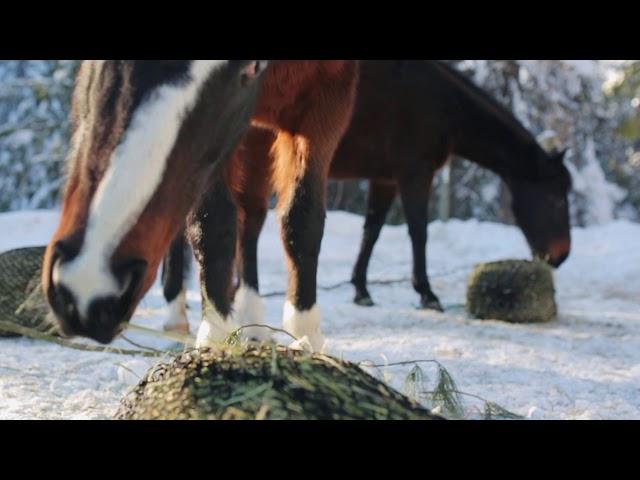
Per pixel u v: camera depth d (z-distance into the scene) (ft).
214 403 7.26
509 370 14.98
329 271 34.73
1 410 11.11
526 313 22.48
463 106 26.55
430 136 25.46
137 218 7.80
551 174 28.14
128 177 7.82
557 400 12.64
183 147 8.47
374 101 24.99
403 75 25.18
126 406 8.53
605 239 41.04
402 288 30.45
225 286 12.31
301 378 7.40
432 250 40.91
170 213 8.34
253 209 15.42
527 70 55.93
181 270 18.61
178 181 8.46
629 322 23.56
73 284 7.39
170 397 7.52
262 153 15.21
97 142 8.02
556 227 28.27
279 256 37.14
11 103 64.54
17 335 17.29
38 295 16.63
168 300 18.70
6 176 61.98
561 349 18.04
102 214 7.65
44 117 61.46
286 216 13.70
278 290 28.53
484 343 18.16
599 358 16.88
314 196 13.61
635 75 62.64
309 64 12.86
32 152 61.46
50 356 15.44
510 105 56.03
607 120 69.26
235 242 12.43
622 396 13.20
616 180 78.38
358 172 25.88
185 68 8.48
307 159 13.57
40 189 60.23
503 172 28.17
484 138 27.27
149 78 8.30
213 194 12.12
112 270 7.54
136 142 7.97
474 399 12.32
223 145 9.64
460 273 35.12
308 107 13.34
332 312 23.03
